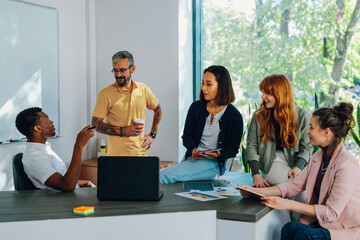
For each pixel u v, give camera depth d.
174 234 1.89
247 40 4.46
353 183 2.07
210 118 3.07
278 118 2.71
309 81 4.13
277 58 4.30
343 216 2.11
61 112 4.36
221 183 2.82
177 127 4.46
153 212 1.88
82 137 2.41
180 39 4.43
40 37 4.06
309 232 2.05
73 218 1.77
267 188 2.37
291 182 2.42
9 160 3.76
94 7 4.78
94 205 2.02
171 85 4.46
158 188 2.12
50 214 1.83
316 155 2.32
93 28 4.77
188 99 4.66
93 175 4.32
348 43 3.92
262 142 2.83
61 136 4.34
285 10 4.23
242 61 4.50
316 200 2.30
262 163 2.85
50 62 4.19
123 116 3.44
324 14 4.02
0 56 3.64
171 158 4.51
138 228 1.84
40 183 2.50
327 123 2.16
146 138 3.58
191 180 2.93
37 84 4.04
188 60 4.64
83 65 4.70
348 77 3.94
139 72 4.62
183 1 4.47
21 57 3.85
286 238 2.19
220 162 3.00
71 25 4.49
